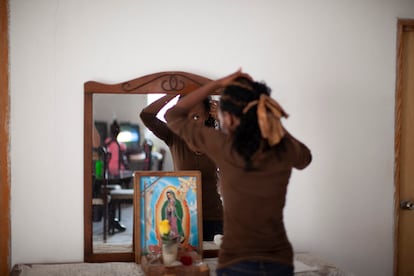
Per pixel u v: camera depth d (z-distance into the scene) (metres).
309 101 2.10
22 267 1.84
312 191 2.13
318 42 2.09
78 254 1.97
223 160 1.37
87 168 1.94
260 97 1.34
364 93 2.15
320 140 2.12
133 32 1.96
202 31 2.00
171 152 2.00
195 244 1.94
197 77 1.97
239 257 1.33
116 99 1.96
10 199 1.91
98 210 1.97
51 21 1.90
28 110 1.91
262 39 2.04
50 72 1.91
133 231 1.96
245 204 1.34
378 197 2.19
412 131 2.25
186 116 1.53
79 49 1.92
